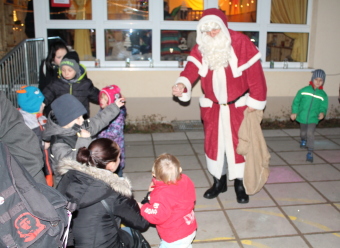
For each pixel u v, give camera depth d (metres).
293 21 6.27
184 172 4.35
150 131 5.88
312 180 4.10
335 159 4.72
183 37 6.08
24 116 2.99
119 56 6.08
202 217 3.34
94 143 2.11
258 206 3.54
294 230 3.13
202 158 4.79
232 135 3.47
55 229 1.58
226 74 3.30
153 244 2.99
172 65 6.16
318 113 4.62
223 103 3.40
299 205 3.55
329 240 2.98
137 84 5.98
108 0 5.86
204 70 3.38
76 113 2.55
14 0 5.84
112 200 2.03
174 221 2.44
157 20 5.96
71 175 2.01
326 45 6.21
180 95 3.42
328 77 6.33
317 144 5.31
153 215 2.34
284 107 6.32
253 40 6.22
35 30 5.84
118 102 3.16
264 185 3.98
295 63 6.40
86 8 5.87
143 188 3.93
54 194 1.68
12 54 4.53
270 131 5.92
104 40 5.97
